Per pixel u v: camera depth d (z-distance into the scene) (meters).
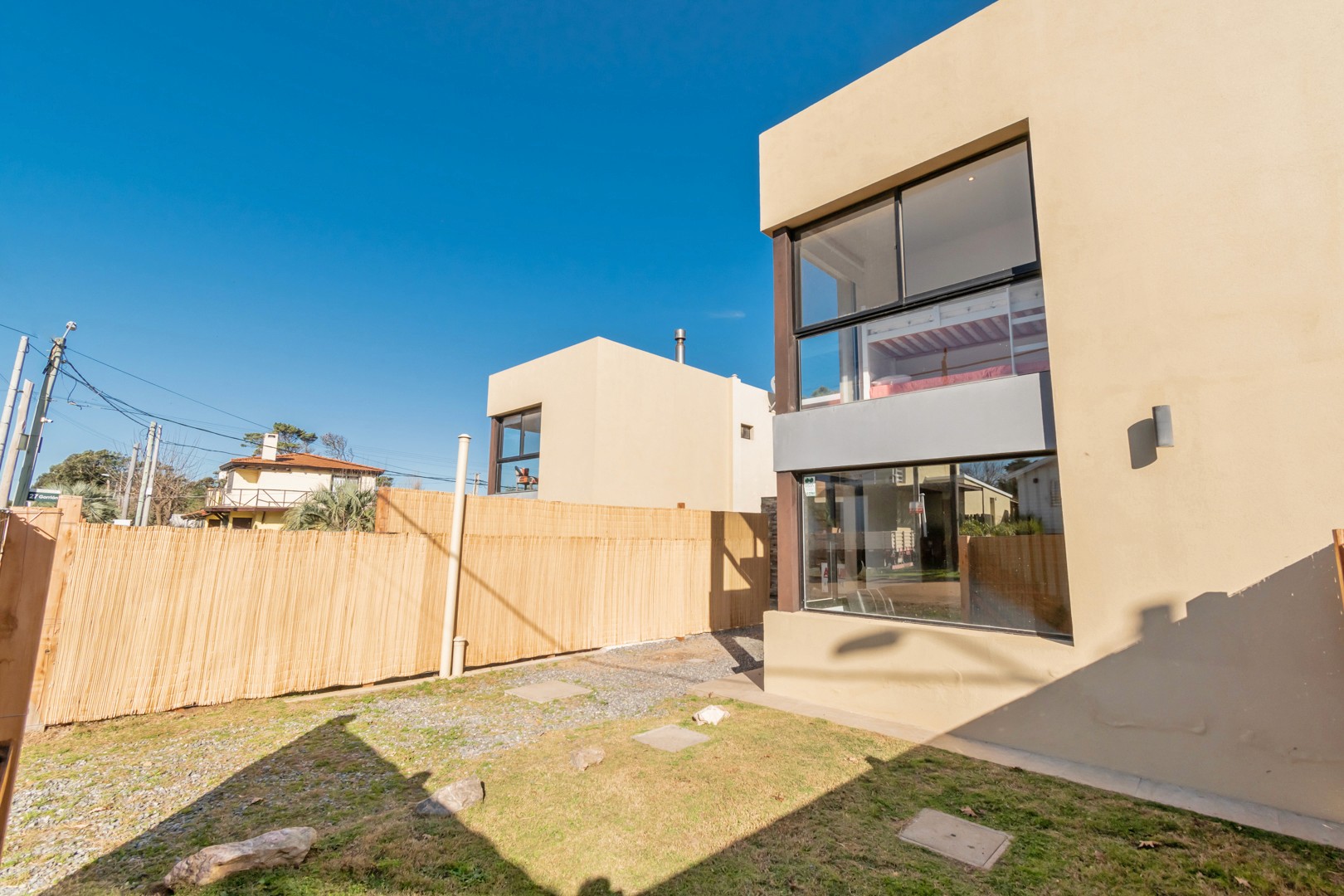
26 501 18.33
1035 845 3.27
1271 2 4.20
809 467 6.49
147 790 4.08
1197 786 4.01
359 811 3.75
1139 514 4.37
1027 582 5.05
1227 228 4.21
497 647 8.54
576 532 10.51
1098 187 4.78
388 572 7.48
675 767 4.44
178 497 34.97
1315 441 3.78
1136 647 4.31
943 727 5.20
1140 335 4.48
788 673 6.44
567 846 3.24
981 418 5.32
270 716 5.89
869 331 6.42
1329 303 3.81
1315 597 3.70
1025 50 5.27
